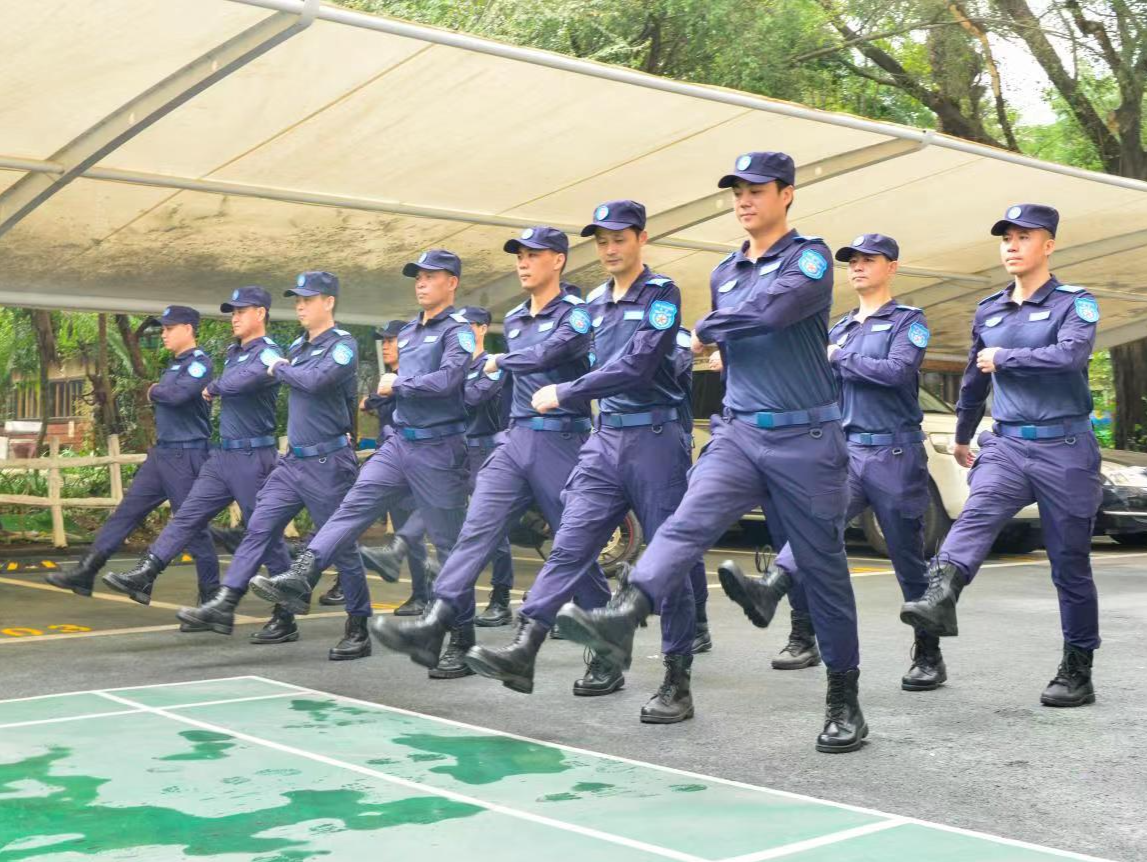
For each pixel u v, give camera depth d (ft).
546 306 20.35
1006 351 18.95
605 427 18.58
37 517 55.42
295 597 22.22
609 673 20.79
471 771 15.64
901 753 16.80
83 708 19.47
